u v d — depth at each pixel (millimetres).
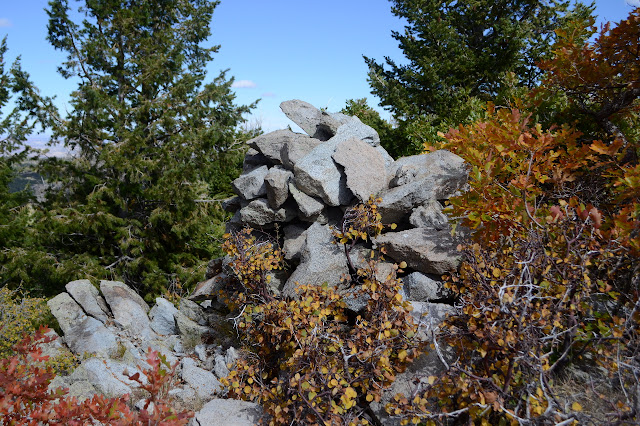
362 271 5449
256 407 5062
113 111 15234
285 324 4988
